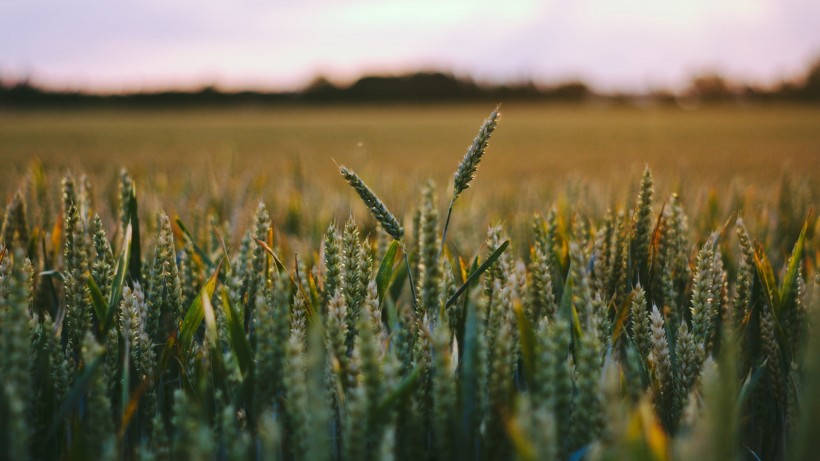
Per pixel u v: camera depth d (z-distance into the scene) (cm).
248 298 93
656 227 100
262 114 2739
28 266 85
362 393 67
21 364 71
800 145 857
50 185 151
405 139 1067
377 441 69
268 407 75
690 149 789
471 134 1234
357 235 86
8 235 111
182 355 84
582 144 934
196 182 240
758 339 97
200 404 75
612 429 65
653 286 100
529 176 420
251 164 471
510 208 216
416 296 90
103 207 143
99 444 72
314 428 65
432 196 93
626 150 776
